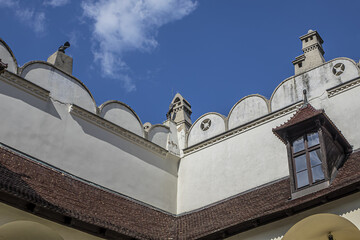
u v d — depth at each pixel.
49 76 23.19
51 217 18.58
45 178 20.44
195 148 26.67
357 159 20.25
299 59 25.27
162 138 26.77
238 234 20.14
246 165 24.23
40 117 22.08
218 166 25.25
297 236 19.30
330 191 17.88
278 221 19.33
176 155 26.84
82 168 22.59
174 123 28.11
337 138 20.72
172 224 23.77
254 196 22.45
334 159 20.22
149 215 23.39
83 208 20.36
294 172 20.14
